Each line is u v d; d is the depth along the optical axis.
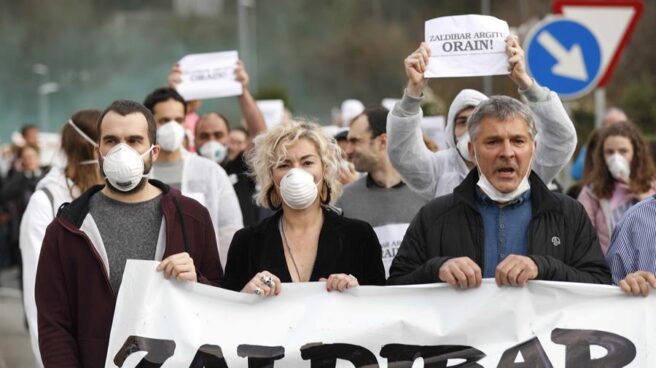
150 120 8.04
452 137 9.77
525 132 7.49
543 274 7.40
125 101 8.06
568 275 7.46
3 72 79.00
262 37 76.38
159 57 79.19
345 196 10.46
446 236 7.75
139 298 7.62
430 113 42.38
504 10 60.38
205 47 78.44
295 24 76.12
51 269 7.76
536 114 8.39
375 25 74.31
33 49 79.12
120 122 7.89
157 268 7.65
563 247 7.64
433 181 9.49
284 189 7.86
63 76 79.38
